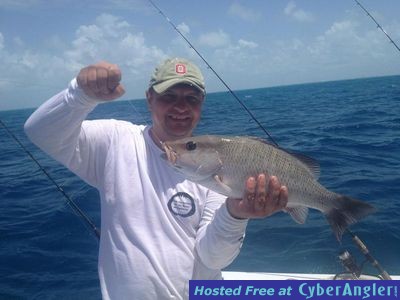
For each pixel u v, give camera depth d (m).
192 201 1.13
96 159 1.18
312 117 10.31
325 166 4.57
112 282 1.10
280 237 2.71
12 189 4.56
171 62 1.17
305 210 1.19
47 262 2.60
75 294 2.21
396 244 2.49
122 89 0.99
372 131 6.99
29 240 2.96
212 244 1.04
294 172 1.12
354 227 2.73
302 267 2.32
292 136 7.10
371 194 3.41
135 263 1.07
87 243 2.88
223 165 1.11
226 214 1.02
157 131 1.20
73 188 4.33
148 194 1.11
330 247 2.53
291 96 26.58
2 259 2.65
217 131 8.10
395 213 2.92
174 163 1.11
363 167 4.40
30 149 7.82
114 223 1.12
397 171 4.10
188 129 1.20
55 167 5.74
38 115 1.04
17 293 2.24
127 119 7.59
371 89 24.84
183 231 1.11
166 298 1.07
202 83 1.18
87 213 3.44
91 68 0.95
